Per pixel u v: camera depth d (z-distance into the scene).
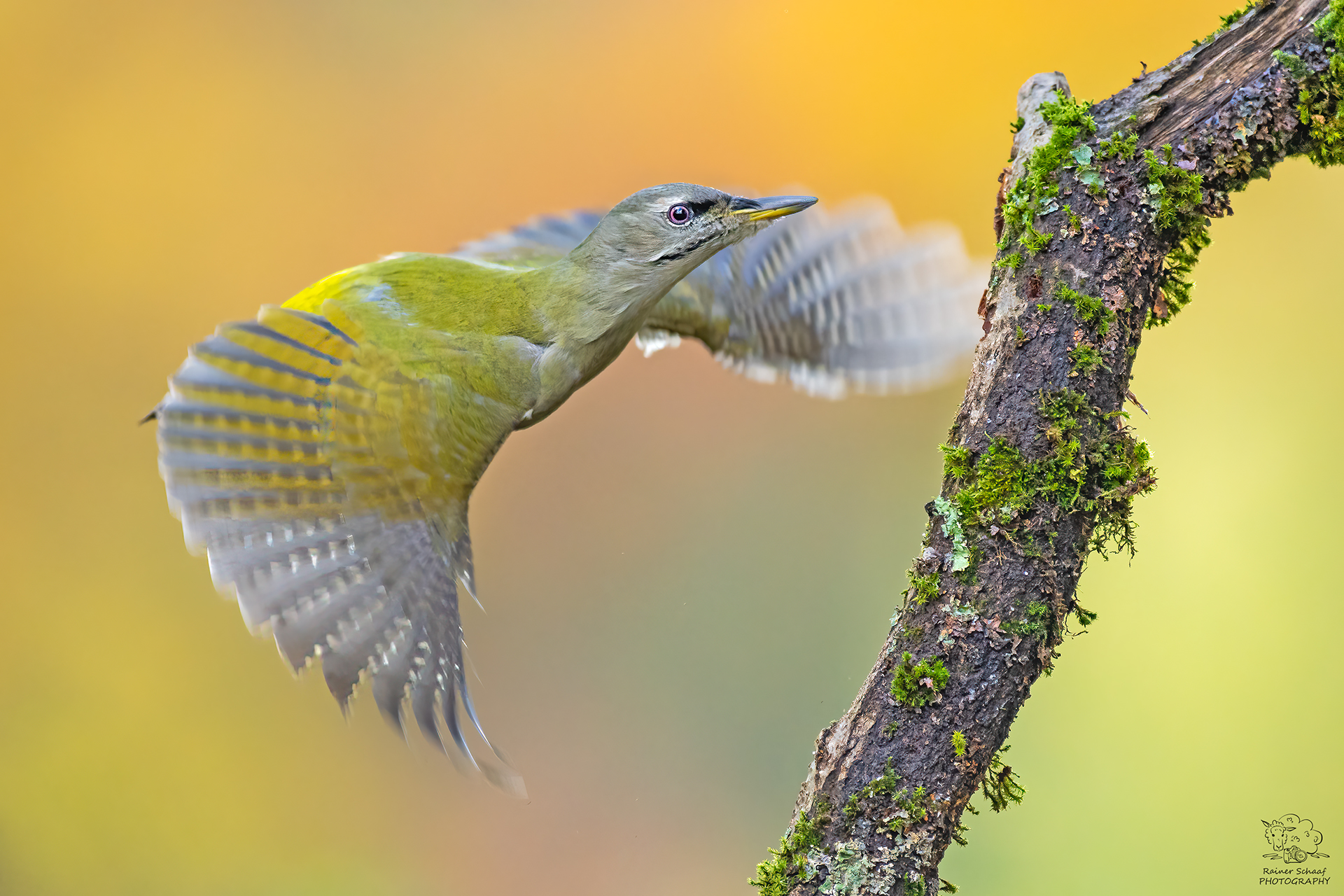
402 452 6.32
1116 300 6.25
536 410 6.37
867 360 6.42
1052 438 6.24
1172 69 6.26
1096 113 6.26
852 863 6.24
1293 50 6.25
